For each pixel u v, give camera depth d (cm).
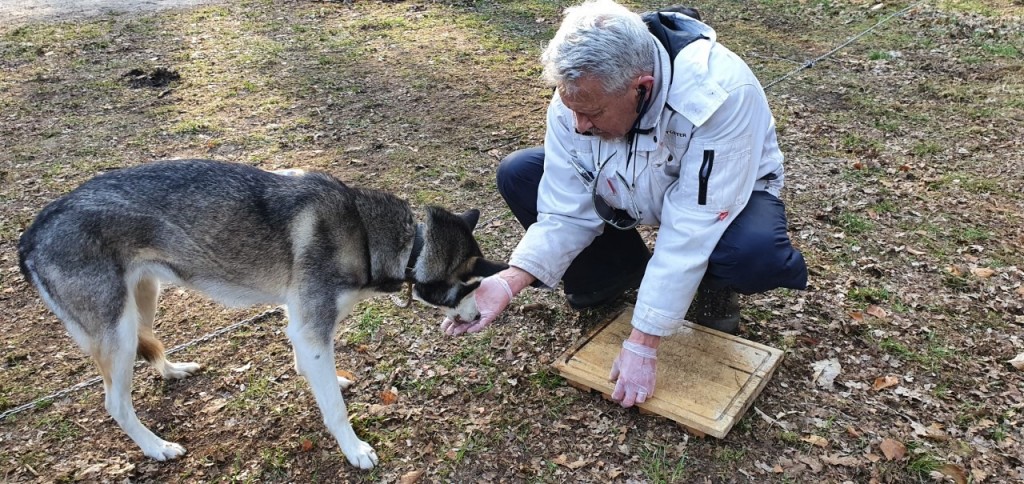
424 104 638
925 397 309
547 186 317
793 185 490
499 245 432
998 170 505
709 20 866
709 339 330
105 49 782
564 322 366
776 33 820
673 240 279
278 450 294
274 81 690
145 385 329
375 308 378
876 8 877
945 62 714
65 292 270
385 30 847
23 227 451
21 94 660
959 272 392
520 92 661
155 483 281
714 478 275
